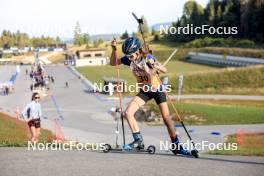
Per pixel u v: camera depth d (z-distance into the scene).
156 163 7.71
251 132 44.53
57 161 7.86
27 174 6.61
